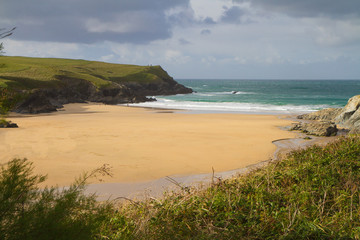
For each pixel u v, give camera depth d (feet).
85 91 258.16
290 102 228.43
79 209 9.42
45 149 63.62
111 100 241.55
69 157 57.16
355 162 27.63
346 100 249.14
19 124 101.96
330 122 111.24
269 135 83.82
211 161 55.21
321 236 14.96
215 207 18.20
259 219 16.61
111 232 15.02
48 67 291.38
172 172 48.14
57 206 8.71
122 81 355.97
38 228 8.20
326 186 21.62
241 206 18.42
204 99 265.13
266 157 58.44
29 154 58.90
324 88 525.75
